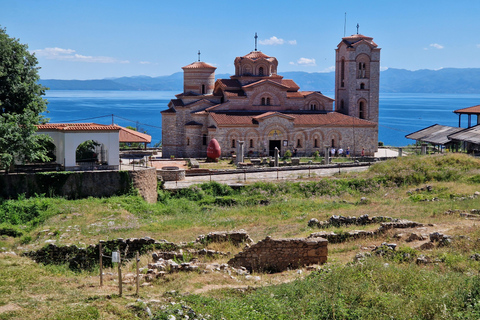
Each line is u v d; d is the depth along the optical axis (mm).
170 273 22203
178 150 81500
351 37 89938
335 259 24344
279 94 84000
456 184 45500
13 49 50312
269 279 22000
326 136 80938
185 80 85125
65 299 18547
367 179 50469
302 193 49344
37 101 52281
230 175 57594
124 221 38156
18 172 47312
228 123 76000
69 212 40844
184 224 36562
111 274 23266
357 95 88500
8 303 18078
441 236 24859
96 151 56406
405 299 16906
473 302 16125
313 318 16188
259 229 34125
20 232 35469
